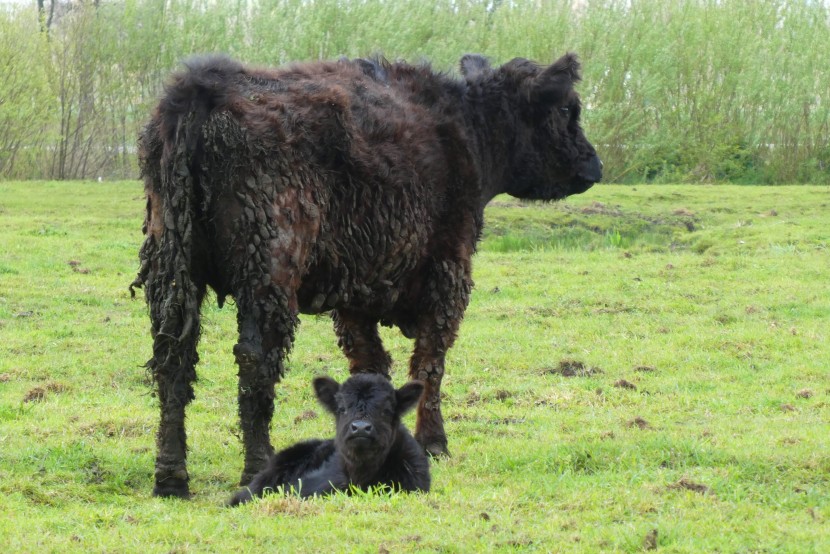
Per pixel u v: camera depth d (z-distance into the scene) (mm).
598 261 23094
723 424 11641
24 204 30453
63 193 33375
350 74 10367
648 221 29984
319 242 9555
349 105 9734
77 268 21109
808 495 8672
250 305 9031
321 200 9445
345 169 9664
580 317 18031
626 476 9320
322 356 15578
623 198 33188
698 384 13992
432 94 11094
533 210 29906
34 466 9547
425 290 10898
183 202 8875
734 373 14484
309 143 9367
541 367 15016
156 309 9023
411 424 12078
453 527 7539
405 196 10148
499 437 11430
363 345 11430
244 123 8992
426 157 10523
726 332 16594
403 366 15148
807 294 19016
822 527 7715
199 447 10828
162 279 8945
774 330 16609
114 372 14461
